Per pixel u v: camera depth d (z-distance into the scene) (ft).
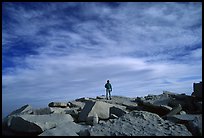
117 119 33.32
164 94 60.34
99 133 28.60
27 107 45.75
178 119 33.40
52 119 34.24
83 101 62.49
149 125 31.07
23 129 31.96
